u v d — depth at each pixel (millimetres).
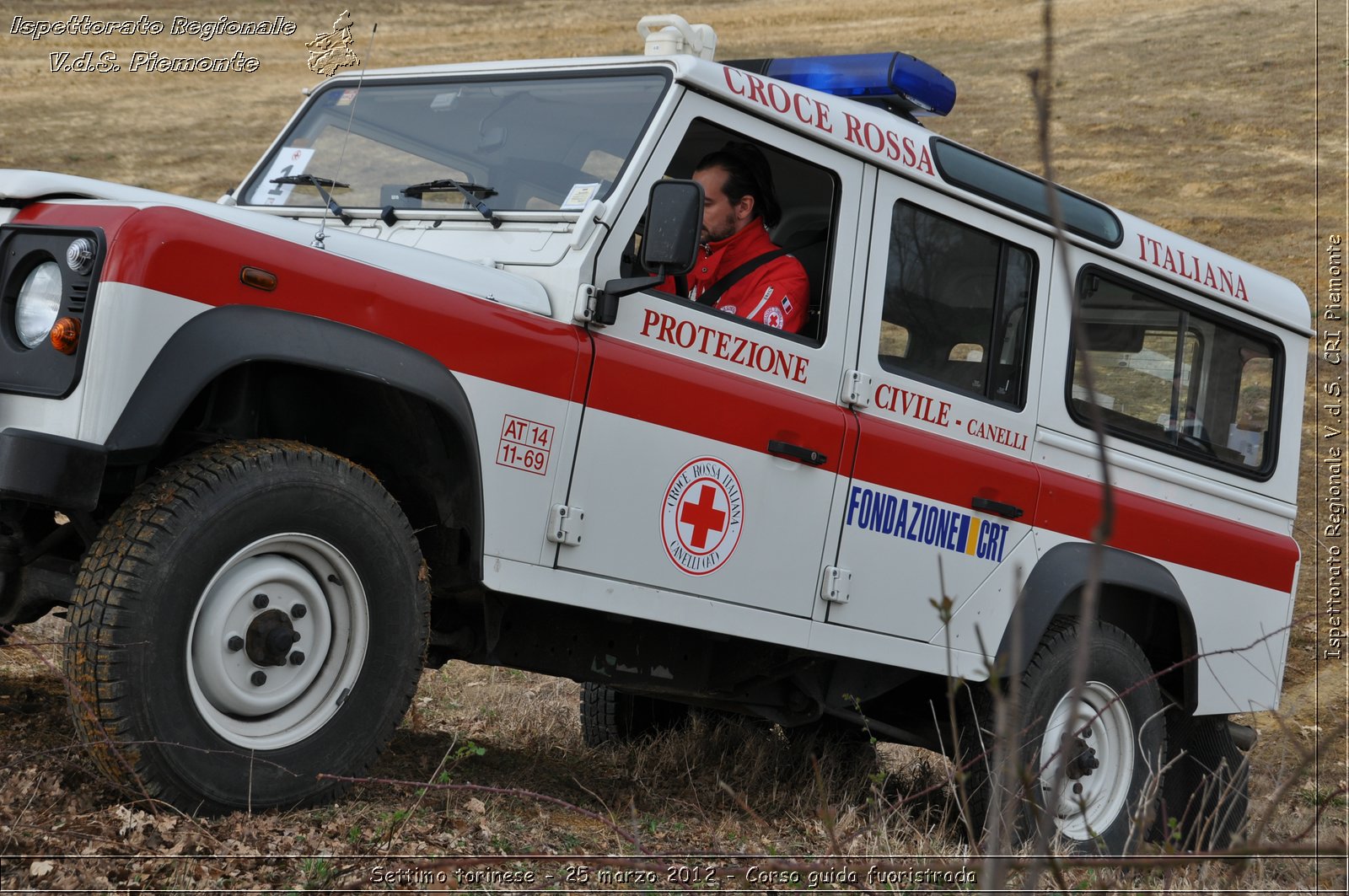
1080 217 9633
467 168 8062
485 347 6711
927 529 8680
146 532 5766
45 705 7520
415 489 7156
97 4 86250
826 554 8172
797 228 8445
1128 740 9797
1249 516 10977
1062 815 9336
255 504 6016
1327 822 9750
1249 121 68875
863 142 8305
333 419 7035
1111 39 91750
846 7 110062
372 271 6469
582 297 7098
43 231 5977
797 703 8992
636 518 7289
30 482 5480
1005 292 9258
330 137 8828
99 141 59094
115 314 5664
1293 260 44312
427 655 7363
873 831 7887
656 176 7449
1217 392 10773
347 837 6039
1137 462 10016
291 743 6277
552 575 6984
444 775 6691
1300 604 20375
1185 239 10602
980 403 9047
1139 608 10312
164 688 5773
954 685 4473
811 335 8266
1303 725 14773
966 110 73688
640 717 10641
